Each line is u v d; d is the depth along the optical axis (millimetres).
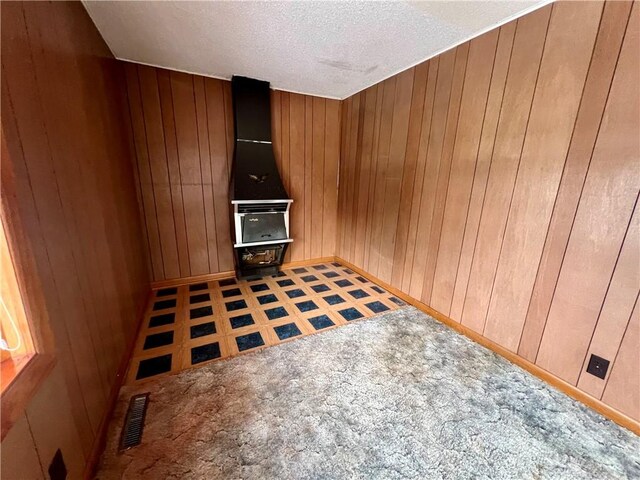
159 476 1105
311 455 1207
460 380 1675
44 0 1082
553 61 1504
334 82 2873
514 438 1308
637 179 1264
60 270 1022
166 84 2570
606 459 1213
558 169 1535
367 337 2105
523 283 1757
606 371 1423
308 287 3037
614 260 1362
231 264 3285
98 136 1633
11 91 830
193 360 1819
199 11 1632
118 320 1662
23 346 785
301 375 1692
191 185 2873
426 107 2309
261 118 2930
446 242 2254
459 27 1783
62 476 905
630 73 1246
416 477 1129
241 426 1337
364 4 1562
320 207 3705
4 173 732
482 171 1927
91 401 1184
